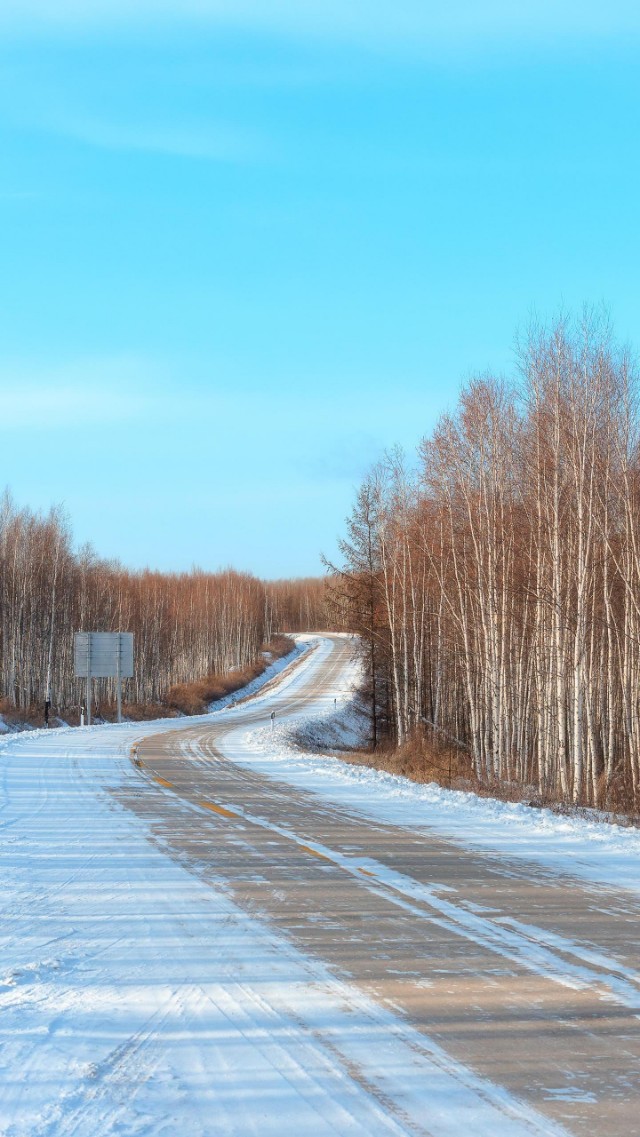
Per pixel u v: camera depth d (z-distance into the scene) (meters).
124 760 28.02
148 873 10.92
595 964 7.35
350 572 47.72
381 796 19.67
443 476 36.00
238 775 24.50
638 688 28.78
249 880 10.58
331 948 7.79
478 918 8.84
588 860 11.98
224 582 136.75
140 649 85.31
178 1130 4.48
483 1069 5.29
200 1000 6.44
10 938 7.96
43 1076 5.09
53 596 63.91
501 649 31.56
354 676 104.44
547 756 30.28
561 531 29.17
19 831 13.76
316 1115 4.67
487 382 34.34
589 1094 4.96
